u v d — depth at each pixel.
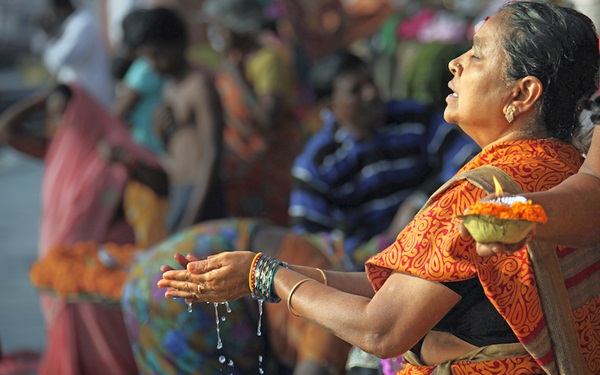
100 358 11.75
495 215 4.68
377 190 11.57
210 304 9.05
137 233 14.75
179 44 14.87
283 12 23.08
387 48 22.38
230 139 15.69
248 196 15.61
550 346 5.45
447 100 5.83
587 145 5.82
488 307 5.53
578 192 5.18
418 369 5.94
